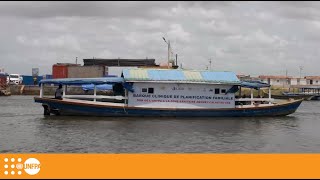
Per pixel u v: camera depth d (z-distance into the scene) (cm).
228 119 3578
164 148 2133
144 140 2381
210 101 3672
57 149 2081
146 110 3541
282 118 3875
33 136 2514
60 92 3631
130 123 3153
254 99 3822
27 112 4419
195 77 3656
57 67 9356
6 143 2256
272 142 2402
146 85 3572
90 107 3516
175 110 3572
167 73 3669
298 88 11925
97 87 4362
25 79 11638
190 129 2877
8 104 6194
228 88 3709
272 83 13662
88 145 2205
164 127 2952
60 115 3591
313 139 2548
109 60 9362
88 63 9481
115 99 3672
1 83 10431
